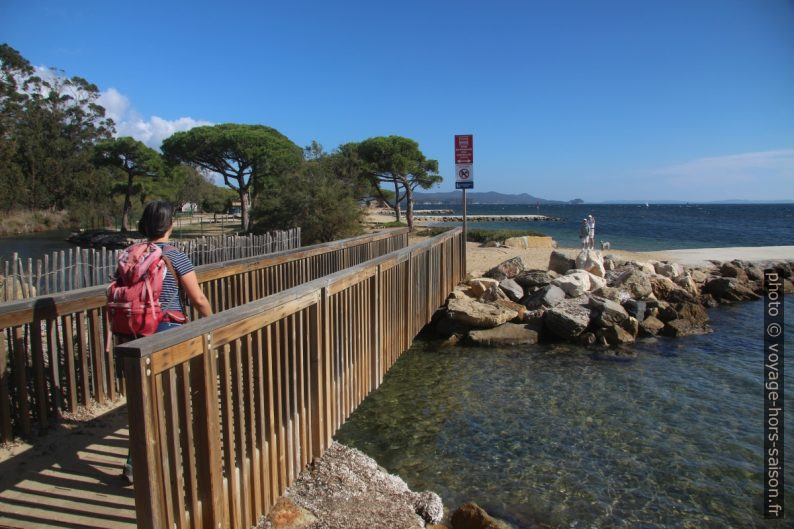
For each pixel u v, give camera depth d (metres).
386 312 6.51
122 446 4.04
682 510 5.13
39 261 7.24
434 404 7.77
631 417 7.29
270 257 6.88
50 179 54.03
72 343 4.46
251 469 3.32
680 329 11.76
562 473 5.80
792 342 11.14
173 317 3.31
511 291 12.73
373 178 38.53
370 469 4.80
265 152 34.78
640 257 20.47
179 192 44.66
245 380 3.24
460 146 12.64
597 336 11.17
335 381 4.84
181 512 2.58
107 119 64.94
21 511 3.14
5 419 3.86
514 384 8.64
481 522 4.64
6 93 47.72
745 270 18.19
